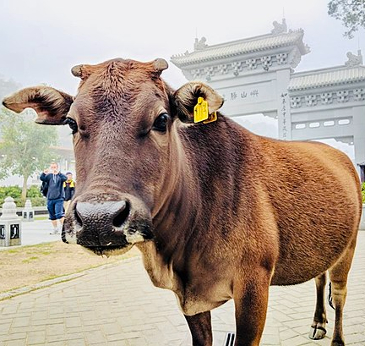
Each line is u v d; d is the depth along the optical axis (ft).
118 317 15.38
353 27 64.28
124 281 21.25
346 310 15.44
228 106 90.74
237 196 8.65
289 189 9.40
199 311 9.04
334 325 12.68
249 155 9.43
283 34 87.40
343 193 10.66
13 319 15.16
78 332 13.79
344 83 79.46
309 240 9.42
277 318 14.80
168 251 8.29
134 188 6.15
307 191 9.66
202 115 7.39
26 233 41.24
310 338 12.79
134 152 6.35
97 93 6.71
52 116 8.00
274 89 86.58
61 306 16.81
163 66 7.24
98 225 5.45
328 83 79.77
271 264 8.55
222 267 8.41
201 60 90.68
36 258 27.35
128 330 13.96
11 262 25.95
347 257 11.71
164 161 6.93
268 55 85.97
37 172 152.76
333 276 11.97
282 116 85.30
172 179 7.44
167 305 16.93
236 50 86.79
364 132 79.41
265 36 89.45
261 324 8.16
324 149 12.19
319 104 83.05
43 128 133.80
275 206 9.05
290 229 9.12
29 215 59.31
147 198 6.40
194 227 8.45
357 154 79.82
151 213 6.62
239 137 9.68
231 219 8.45
